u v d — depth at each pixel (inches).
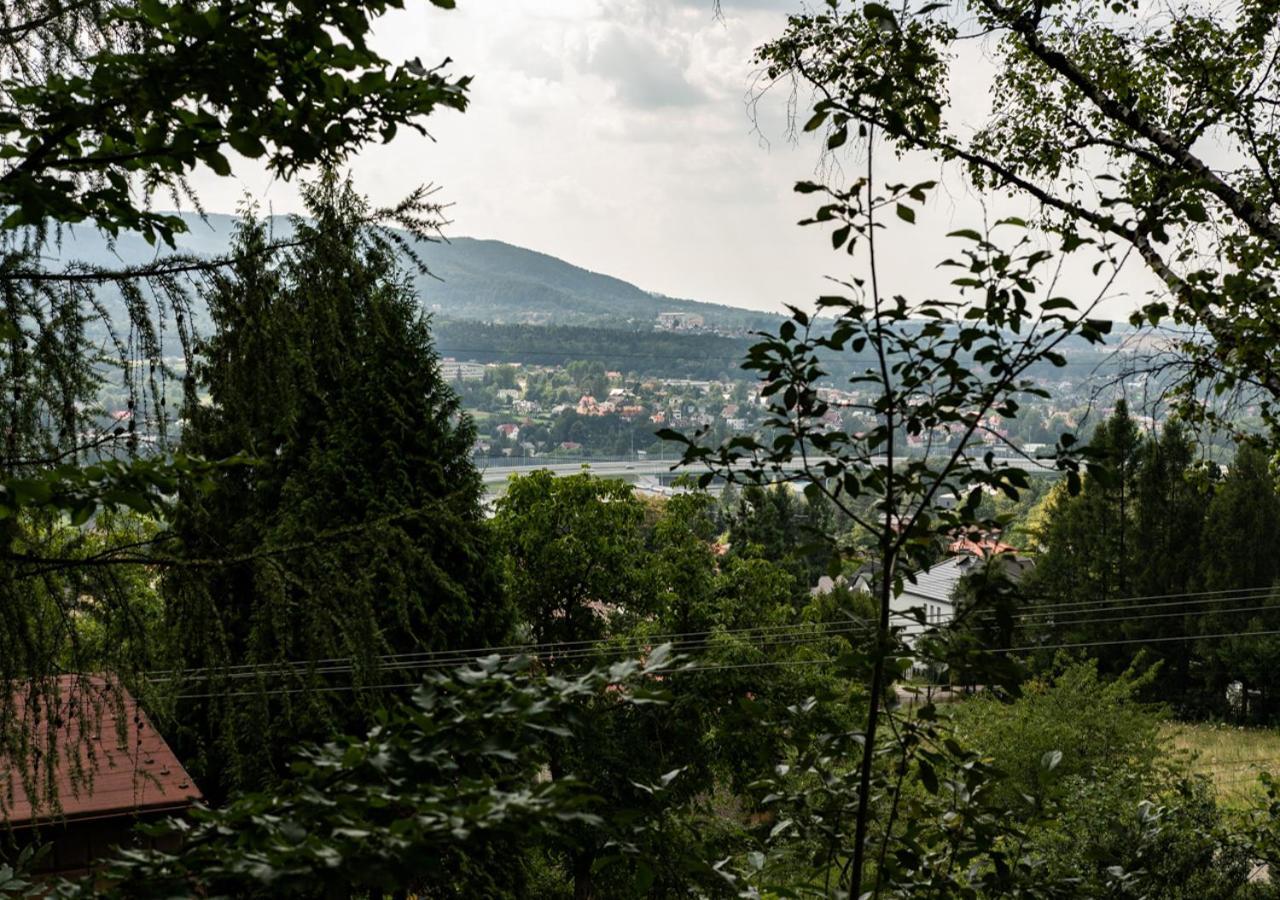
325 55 123.6
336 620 140.3
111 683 130.0
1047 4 320.2
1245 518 1374.3
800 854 149.6
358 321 147.7
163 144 121.5
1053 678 686.5
